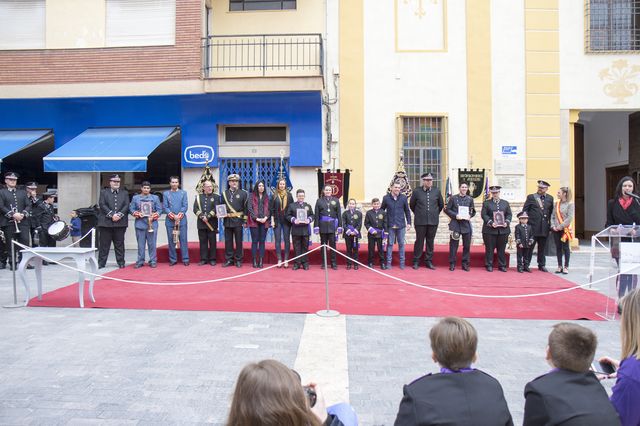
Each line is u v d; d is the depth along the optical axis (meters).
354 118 13.82
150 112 13.72
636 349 2.62
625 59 13.96
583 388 2.36
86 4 13.31
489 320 6.80
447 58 13.88
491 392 2.32
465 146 13.84
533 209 10.69
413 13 13.96
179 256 11.75
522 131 13.88
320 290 8.61
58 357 5.19
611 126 17.09
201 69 13.03
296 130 13.48
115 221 10.75
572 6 13.98
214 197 11.22
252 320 6.67
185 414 3.91
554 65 13.90
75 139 13.22
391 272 10.54
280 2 14.14
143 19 13.28
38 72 13.34
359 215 10.96
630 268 6.75
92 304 7.52
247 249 11.63
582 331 2.46
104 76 13.20
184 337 5.90
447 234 13.76
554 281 9.57
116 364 4.99
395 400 4.20
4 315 6.89
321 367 4.94
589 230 18.50
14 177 11.20
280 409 1.72
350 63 13.88
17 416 3.86
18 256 11.19
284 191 11.11
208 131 13.58
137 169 11.89
